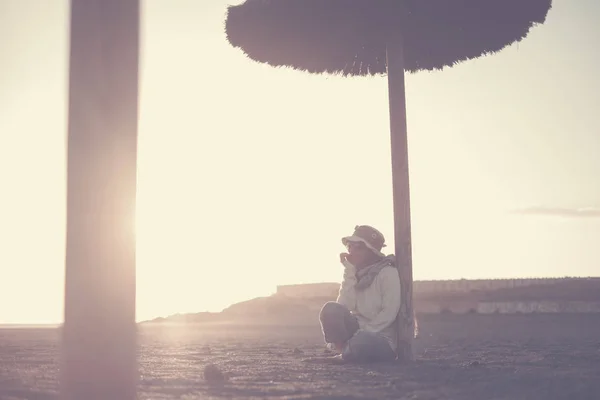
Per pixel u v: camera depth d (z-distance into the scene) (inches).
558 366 183.5
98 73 67.7
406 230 217.2
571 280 769.6
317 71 267.0
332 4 229.0
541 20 245.3
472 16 243.0
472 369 174.4
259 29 243.1
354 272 223.3
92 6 68.3
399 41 226.2
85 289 65.8
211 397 115.6
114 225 66.9
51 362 205.9
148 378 149.9
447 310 756.0
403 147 218.7
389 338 213.6
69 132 67.4
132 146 68.2
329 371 169.2
